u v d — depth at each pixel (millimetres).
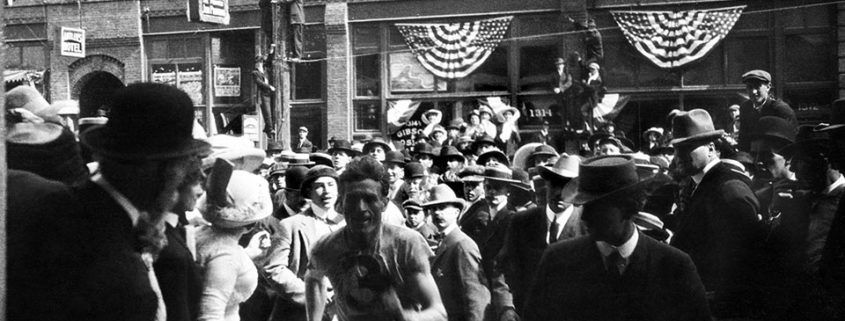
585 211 4590
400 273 5281
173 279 3615
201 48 29406
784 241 6457
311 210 7414
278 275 6594
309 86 28250
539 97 26250
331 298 6371
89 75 30281
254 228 6555
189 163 3545
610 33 25781
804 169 6660
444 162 13258
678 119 6836
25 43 30719
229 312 5156
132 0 29703
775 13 24594
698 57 25078
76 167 4031
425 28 27141
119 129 3391
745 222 6184
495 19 26609
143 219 3371
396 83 27516
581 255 4676
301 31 25891
